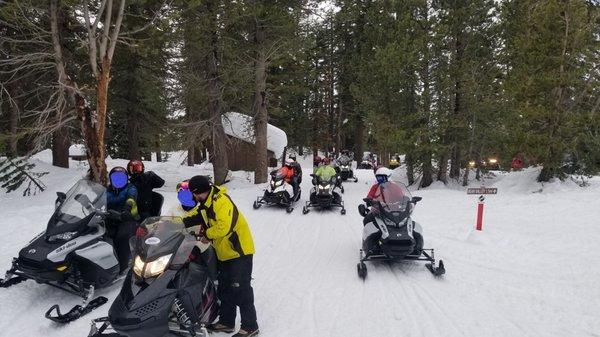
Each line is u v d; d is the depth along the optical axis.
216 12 16.06
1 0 10.91
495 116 17.56
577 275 7.02
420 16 18.11
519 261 7.95
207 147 20.69
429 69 17.92
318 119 44.12
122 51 16.62
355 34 31.86
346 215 12.98
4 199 13.88
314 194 13.38
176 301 4.53
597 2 15.72
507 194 15.37
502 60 17.77
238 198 15.51
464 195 15.59
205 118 19.27
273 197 13.53
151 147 25.94
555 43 14.55
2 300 5.88
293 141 42.84
